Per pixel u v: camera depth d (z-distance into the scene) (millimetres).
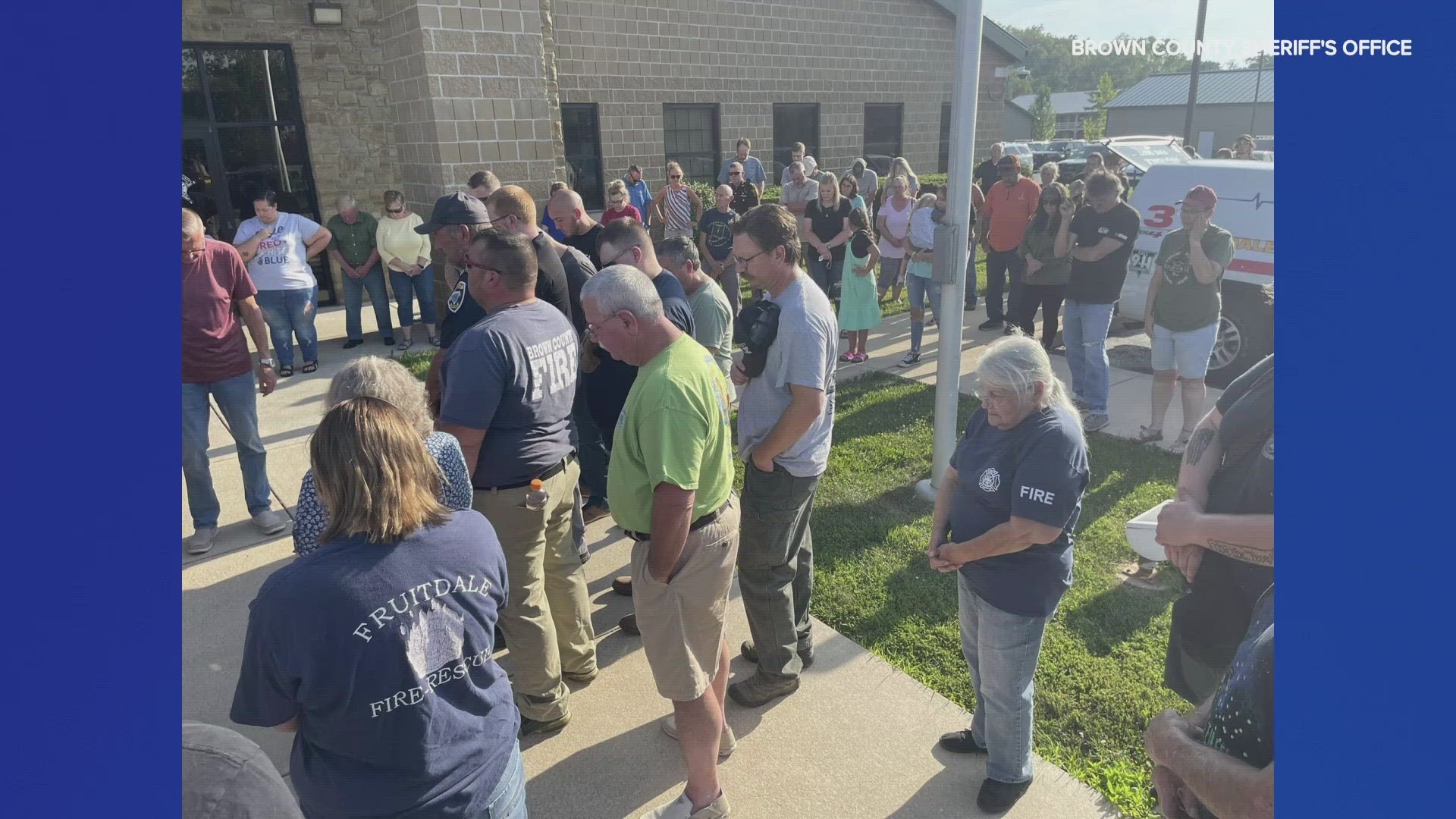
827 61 14188
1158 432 5148
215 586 3928
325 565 1478
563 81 12094
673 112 13266
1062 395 2168
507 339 2584
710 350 3912
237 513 4660
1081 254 5301
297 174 9508
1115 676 3139
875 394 6422
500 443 2654
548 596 3064
